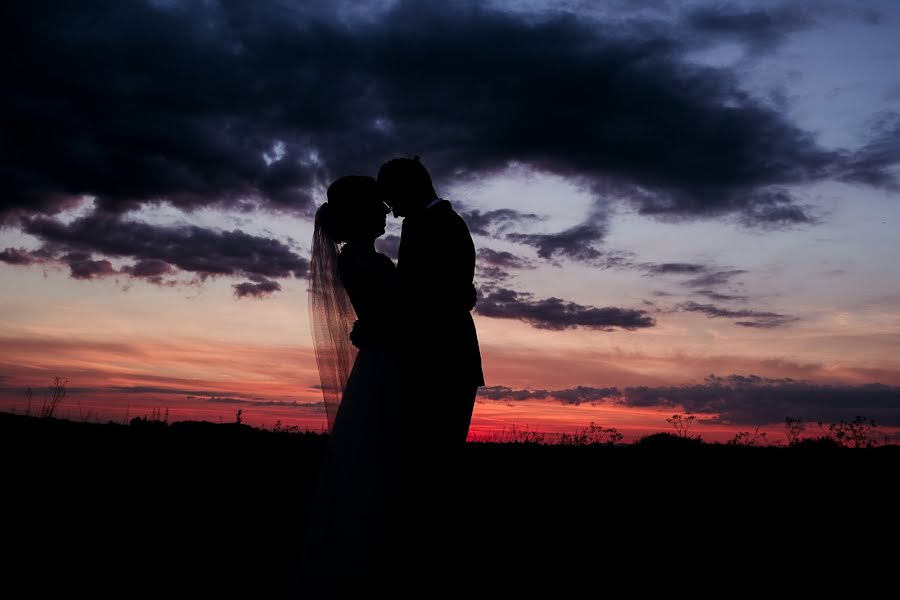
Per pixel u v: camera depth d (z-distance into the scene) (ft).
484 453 32.53
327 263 13.50
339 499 11.89
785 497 23.40
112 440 32.40
